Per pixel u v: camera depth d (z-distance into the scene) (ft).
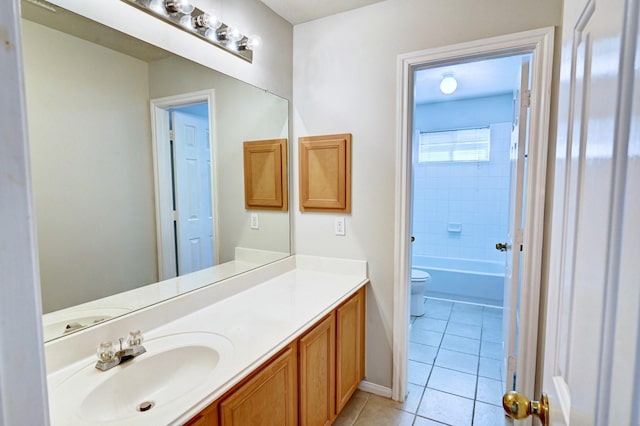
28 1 3.40
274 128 6.97
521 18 5.38
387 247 6.73
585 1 1.82
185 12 4.71
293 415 4.64
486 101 12.78
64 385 3.34
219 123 5.73
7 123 1.13
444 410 6.54
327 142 7.07
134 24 4.34
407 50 6.26
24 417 1.21
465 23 5.77
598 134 1.40
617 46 1.21
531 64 5.58
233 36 5.56
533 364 5.62
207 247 5.63
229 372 3.55
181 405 3.04
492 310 11.65
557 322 2.29
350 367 6.34
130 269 4.48
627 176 1.12
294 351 4.61
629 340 1.07
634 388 1.04
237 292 6.00
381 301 6.88
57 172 3.71
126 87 4.33
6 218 1.14
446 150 13.56
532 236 5.50
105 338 4.00
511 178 6.79
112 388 3.51
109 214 4.23
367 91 6.67
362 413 6.48
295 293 6.03
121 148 4.33
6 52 1.13
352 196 6.97
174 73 4.91
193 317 5.00
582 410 1.48
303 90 7.32
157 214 4.82
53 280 3.67
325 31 7.00
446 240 13.82
